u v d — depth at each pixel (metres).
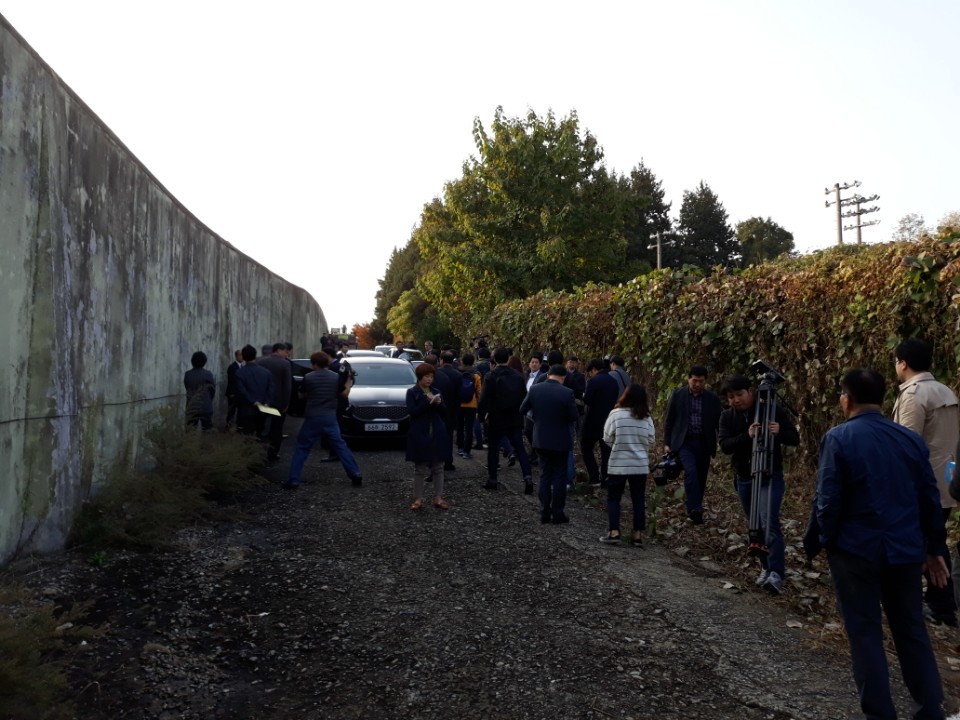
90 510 6.66
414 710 4.02
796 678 4.43
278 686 4.29
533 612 5.36
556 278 30.77
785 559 6.60
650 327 11.97
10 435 5.49
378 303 83.31
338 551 6.67
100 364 7.31
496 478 9.62
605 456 9.73
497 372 9.52
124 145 8.07
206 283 12.98
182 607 5.35
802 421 8.73
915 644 3.62
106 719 3.91
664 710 4.02
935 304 6.71
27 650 3.72
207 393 10.01
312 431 9.38
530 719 3.92
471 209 32.62
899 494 3.65
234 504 8.38
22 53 5.63
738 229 76.38
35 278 5.87
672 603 5.59
